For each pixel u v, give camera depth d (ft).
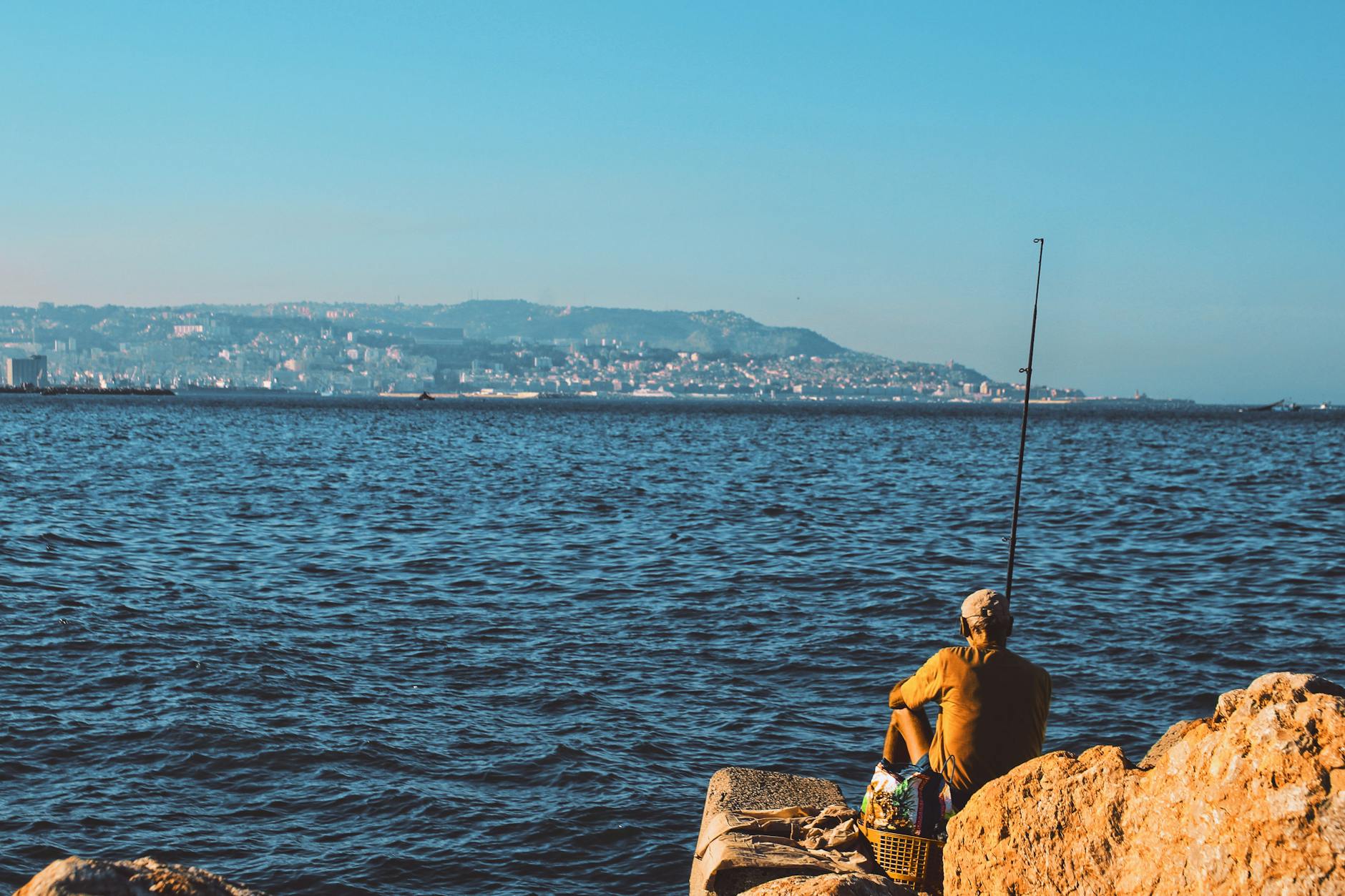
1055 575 71.31
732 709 41.34
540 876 27.91
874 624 56.08
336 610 58.08
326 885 27.09
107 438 245.45
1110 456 227.20
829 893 14.70
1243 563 76.13
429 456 202.39
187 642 49.37
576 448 240.12
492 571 71.72
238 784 33.06
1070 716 40.14
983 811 14.61
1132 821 12.85
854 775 34.68
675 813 31.50
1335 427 468.75
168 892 10.30
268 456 193.26
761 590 65.26
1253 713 11.91
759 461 198.80
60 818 30.09
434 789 32.96
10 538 79.10
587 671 46.44
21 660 45.47
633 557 78.02
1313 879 10.85
